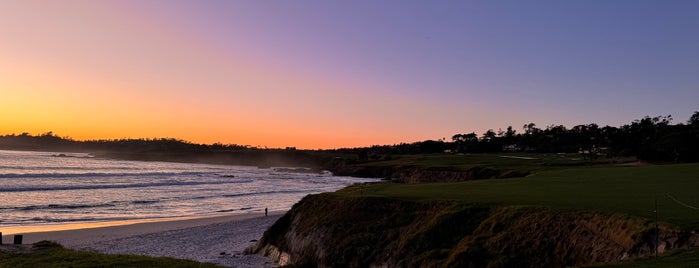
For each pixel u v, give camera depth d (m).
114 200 67.44
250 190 92.31
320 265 27.44
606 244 19.38
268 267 29.67
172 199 71.31
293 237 31.91
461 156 161.62
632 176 42.34
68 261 19.66
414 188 37.38
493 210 25.61
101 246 35.00
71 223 46.22
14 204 58.75
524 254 21.19
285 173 172.88
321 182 122.69
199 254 33.19
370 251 26.31
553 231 21.64
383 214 29.27
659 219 19.11
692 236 17.12
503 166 100.00
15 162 167.88
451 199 28.75
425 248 24.30
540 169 79.12
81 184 90.00
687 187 31.31
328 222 30.16
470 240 23.36
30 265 18.78
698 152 91.25
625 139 143.75
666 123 163.62
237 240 38.62
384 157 184.62
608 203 24.12
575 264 19.59
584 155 142.88
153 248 34.75
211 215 55.09
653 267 13.81
